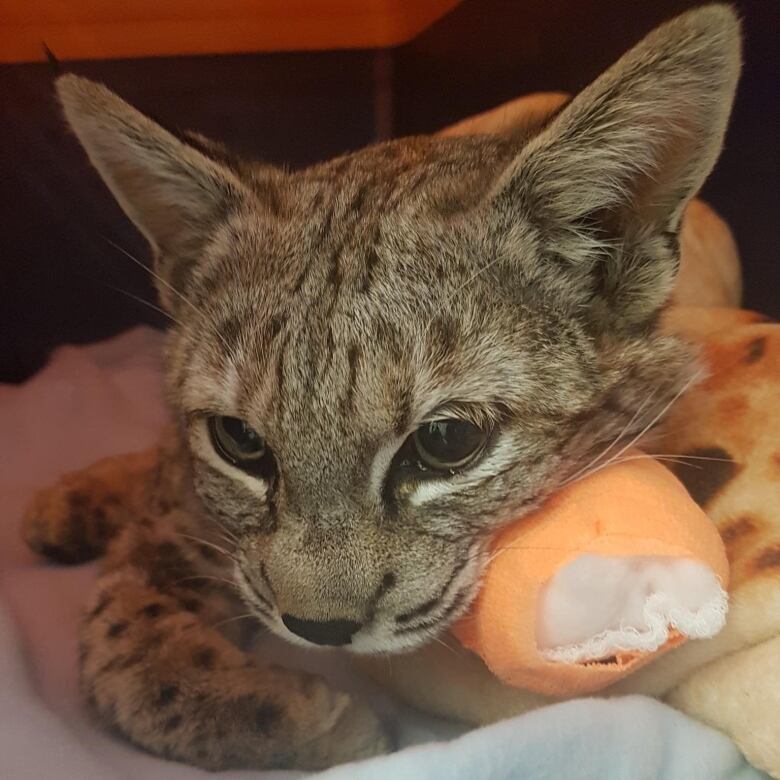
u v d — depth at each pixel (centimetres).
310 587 20
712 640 22
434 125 57
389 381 20
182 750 22
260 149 58
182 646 24
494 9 49
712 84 20
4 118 50
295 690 23
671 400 24
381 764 19
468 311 21
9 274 52
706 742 21
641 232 22
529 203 21
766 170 38
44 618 28
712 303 35
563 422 21
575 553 19
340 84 58
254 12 55
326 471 20
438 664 24
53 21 50
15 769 21
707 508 23
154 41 53
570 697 22
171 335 27
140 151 24
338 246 22
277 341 21
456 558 21
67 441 44
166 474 29
